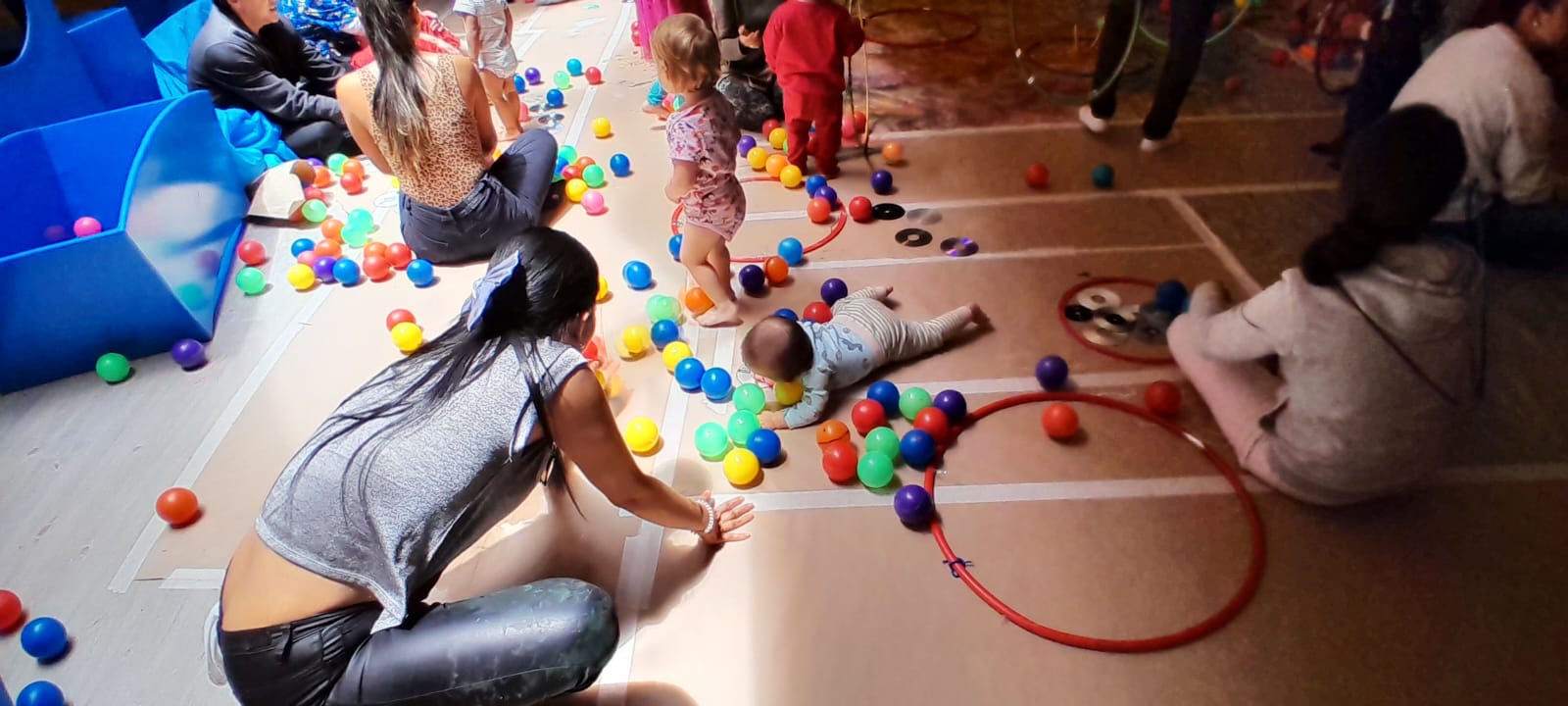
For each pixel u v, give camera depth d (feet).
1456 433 6.64
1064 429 8.38
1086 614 7.01
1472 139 5.23
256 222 13.48
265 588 5.55
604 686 6.76
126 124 12.12
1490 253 5.69
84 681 7.18
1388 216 5.73
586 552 7.77
